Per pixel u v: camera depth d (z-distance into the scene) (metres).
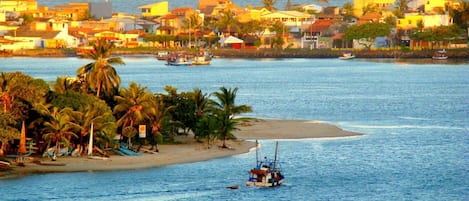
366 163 189.50
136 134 196.75
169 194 160.38
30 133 189.75
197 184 167.62
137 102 196.38
